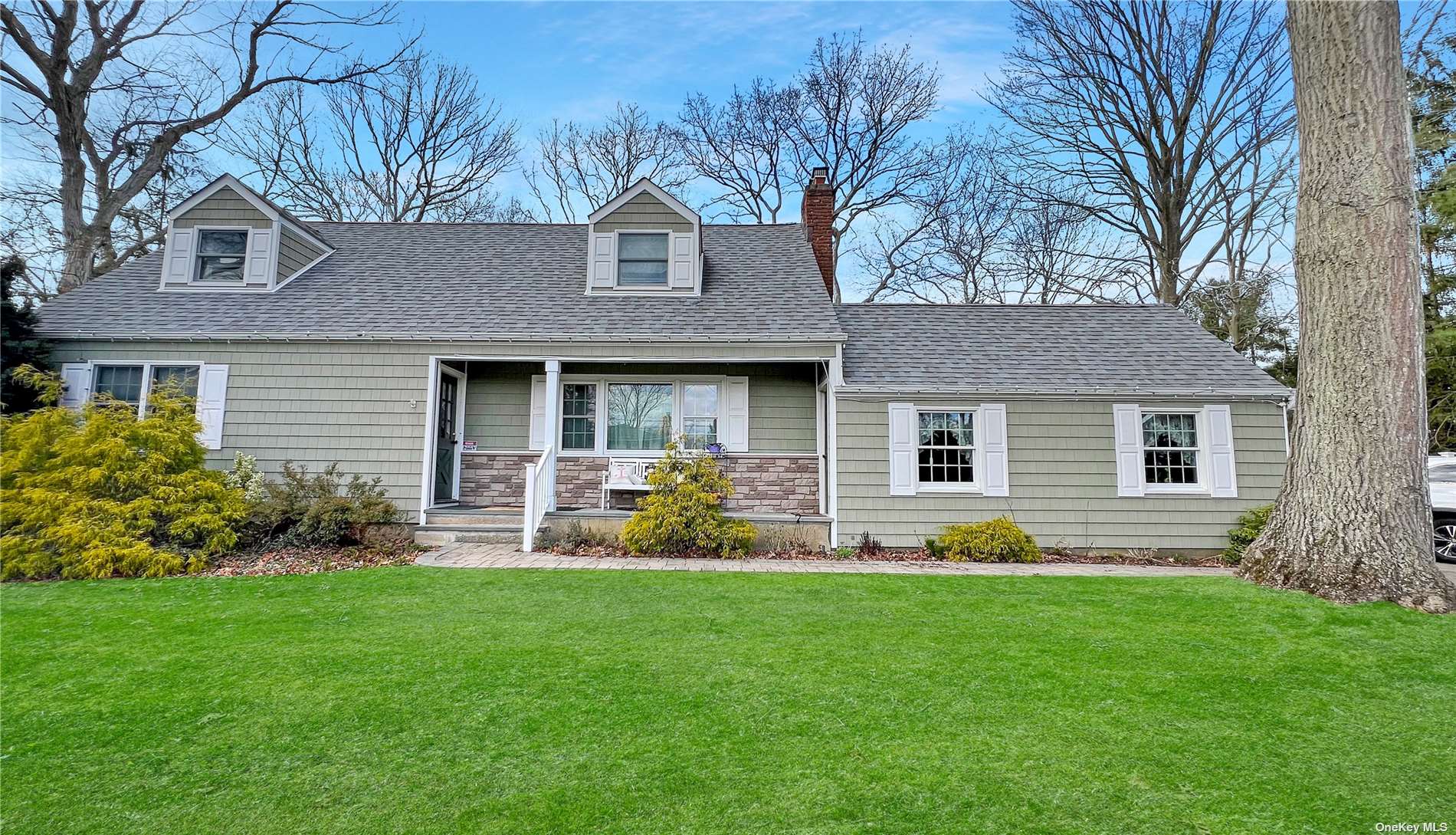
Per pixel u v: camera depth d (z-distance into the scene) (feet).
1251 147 64.34
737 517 34.47
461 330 35.73
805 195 49.37
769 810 9.56
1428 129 47.85
